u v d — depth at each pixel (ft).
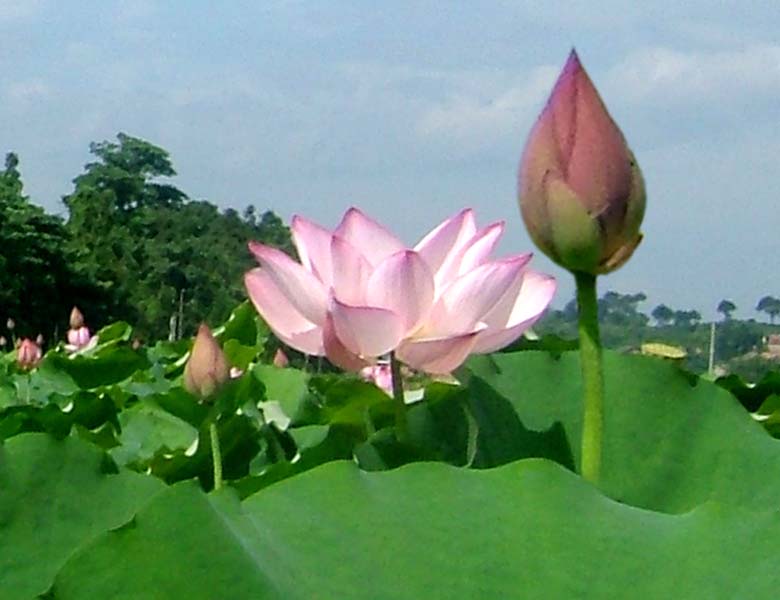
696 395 7.09
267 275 7.13
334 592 5.69
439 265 7.13
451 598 5.72
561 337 9.71
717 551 5.83
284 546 5.77
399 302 6.97
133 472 6.40
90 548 5.64
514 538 5.84
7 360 24.53
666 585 5.77
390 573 5.75
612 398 7.13
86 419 10.39
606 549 5.83
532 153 6.39
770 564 5.79
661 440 7.06
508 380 7.33
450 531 5.84
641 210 6.37
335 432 7.70
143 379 14.53
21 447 6.35
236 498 5.85
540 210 6.38
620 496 7.00
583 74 6.35
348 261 6.99
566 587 5.76
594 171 6.33
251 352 13.84
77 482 6.37
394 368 7.11
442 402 7.27
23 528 6.28
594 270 6.40
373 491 5.91
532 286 7.09
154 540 5.65
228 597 5.62
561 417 7.27
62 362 15.46
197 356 8.48
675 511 6.96
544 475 5.96
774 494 6.89
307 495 5.88
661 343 9.36
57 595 5.60
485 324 7.03
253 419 8.86
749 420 7.04
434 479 5.93
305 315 7.07
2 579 6.19
